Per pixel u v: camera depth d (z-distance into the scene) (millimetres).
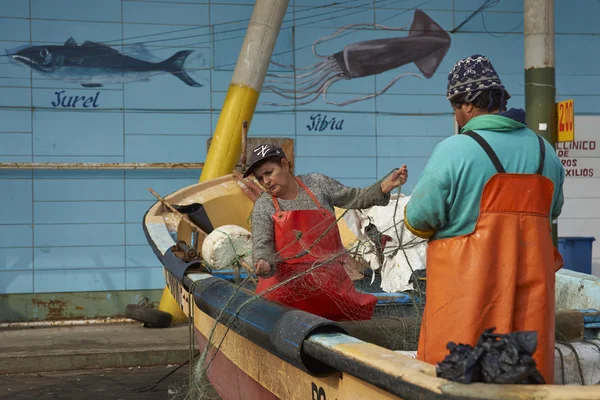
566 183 10797
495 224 2561
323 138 10258
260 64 9070
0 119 9531
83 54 9703
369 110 10344
